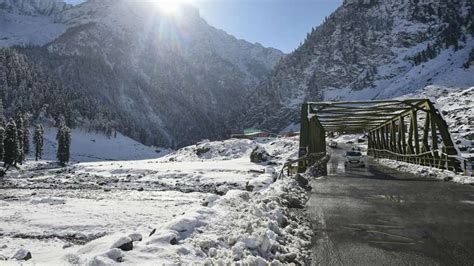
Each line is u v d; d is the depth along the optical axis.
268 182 19.25
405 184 19.33
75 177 48.41
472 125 67.62
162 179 41.97
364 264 6.64
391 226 9.48
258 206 9.58
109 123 194.12
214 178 38.38
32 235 14.75
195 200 25.88
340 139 112.75
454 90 147.75
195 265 5.40
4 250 12.05
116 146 181.25
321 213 11.24
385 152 48.34
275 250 6.89
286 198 12.62
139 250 5.85
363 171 29.45
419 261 6.78
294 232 8.62
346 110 32.94
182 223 7.26
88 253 5.79
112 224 16.75
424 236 8.48
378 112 36.78
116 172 50.97
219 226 7.68
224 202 10.31
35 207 21.55
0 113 138.50
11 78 193.25
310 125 28.64
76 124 186.00
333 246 7.72
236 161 58.44
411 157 33.34
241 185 33.28
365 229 9.18
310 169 25.58
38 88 197.62
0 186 38.31
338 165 36.69
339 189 17.20
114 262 5.25
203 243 6.43
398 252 7.31
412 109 31.31
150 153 185.75
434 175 24.06
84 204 23.06
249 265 5.66
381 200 13.80
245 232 7.25
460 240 8.11
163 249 5.92
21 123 112.62
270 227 7.92
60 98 191.88
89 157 154.00
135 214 19.27
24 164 94.69
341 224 9.73
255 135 146.50
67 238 14.38
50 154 140.50
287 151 66.94
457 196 14.72
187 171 45.12
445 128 24.92
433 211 11.49
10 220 17.48
